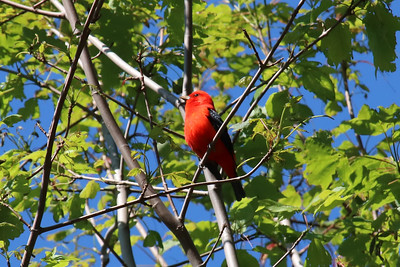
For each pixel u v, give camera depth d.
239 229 10.62
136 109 13.62
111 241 13.89
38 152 8.98
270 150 7.57
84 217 7.77
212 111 11.44
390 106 9.60
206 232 12.09
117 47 13.00
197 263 8.96
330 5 8.59
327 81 11.40
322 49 10.56
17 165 9.09
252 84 8.33
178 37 12.84
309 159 9.58
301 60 11.41
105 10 13.05
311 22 8.74
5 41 13.84
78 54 7.61
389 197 9.67
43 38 13.38
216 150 11.12
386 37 8.73
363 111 9.67
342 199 9.47
